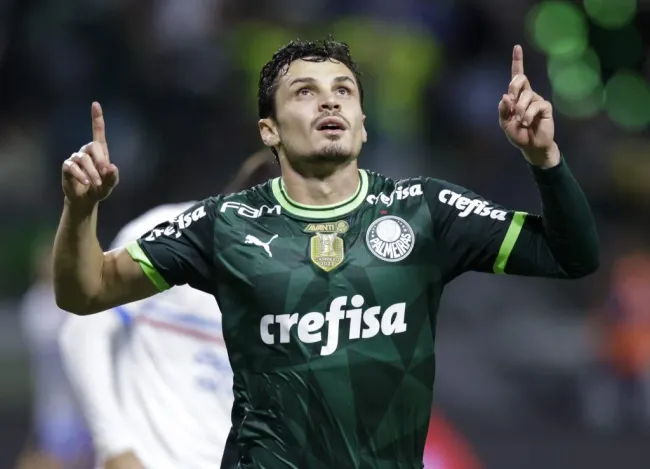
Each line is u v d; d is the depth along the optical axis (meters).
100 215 47.38
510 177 50.03
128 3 50.53
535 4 53.44
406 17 51.16
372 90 49.31
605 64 54.56
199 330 15.26
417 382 11.28
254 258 11.40
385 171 48.34
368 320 11.20
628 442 33.97
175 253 11.73
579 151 52.78
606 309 41.12
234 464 11.52
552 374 42.53
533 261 11.52
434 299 11.53
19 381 40.88
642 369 40.25
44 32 50.12
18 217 49.03
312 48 11.86
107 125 48.75
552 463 31.34
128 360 15.59
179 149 49.16
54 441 26.91
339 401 11.09
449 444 31.83
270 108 11.93
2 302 47.50
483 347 45.00
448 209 11.62
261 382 11.29
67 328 15.62
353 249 11.34
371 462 11.13
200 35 50.47
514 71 11.53
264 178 15.55
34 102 49.94
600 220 51.19
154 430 15.14
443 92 51.12
